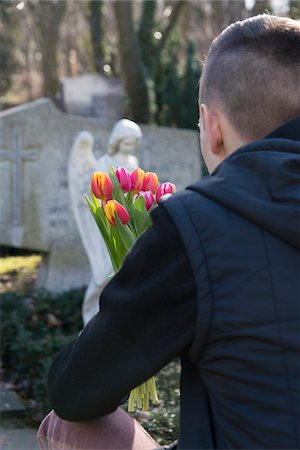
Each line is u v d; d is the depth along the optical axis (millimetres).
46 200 8859
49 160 8883
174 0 20172
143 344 1510
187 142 9844
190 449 1546
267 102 1616
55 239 8875
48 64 18672
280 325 1469
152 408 4227
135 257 1540
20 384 5660
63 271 8836
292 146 1559
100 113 15156
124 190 1993
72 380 1583
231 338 1473
